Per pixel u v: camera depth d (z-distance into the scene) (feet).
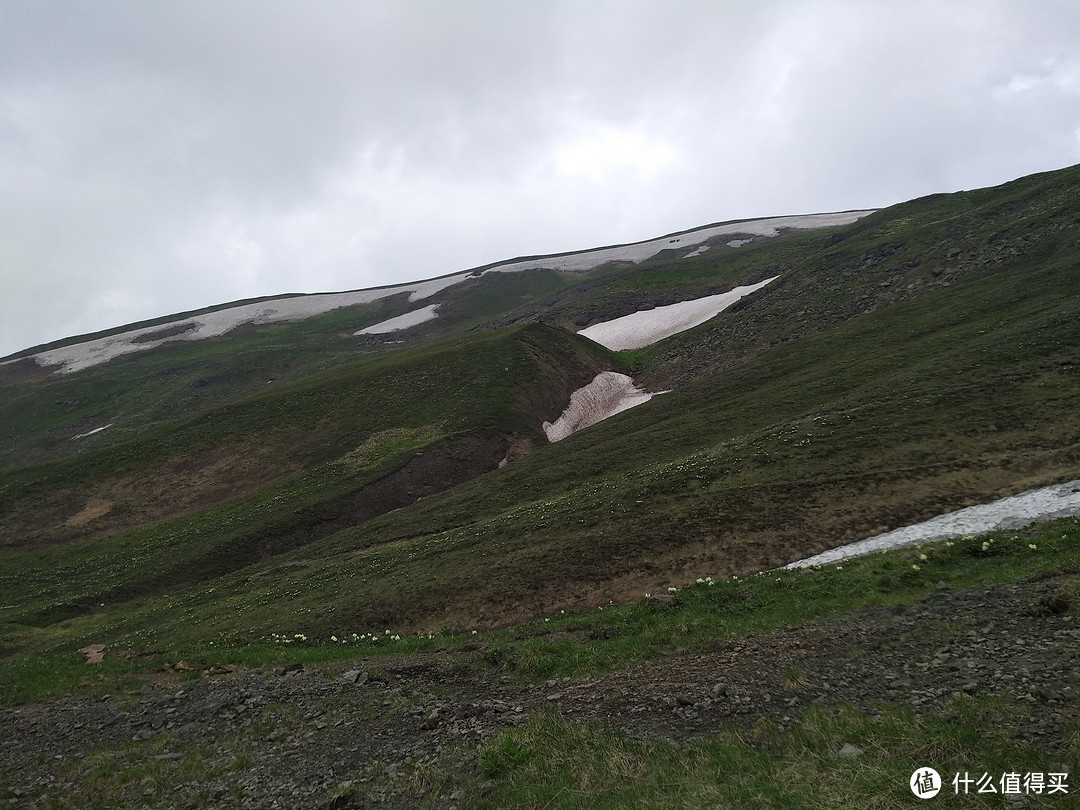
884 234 352.28
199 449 254.27
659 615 65.26
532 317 473.67
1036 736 28.60
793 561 82.43
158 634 110.52
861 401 136.77
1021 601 46.39
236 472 236.84
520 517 125.90
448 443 224.94
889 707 34.63
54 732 57.67
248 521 190.08
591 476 152.66
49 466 255.50
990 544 64.28
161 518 214.48
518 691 50.24
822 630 49.85
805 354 204.03
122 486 234.99
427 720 45.93
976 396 119.65
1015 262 208.13
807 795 27.20
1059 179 264.72
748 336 277.03
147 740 53.42
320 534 182.39
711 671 45.24
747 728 35.53
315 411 273.95
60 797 44.21
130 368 536.42
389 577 109.29
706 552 89.20
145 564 172.45
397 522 156.56
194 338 642.63
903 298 232.73
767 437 128.88
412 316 650.84
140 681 71.77
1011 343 138.92
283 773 42.04
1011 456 95.45
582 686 47.88
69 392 483.92
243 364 495.82
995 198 347.56
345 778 39.52
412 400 269.64
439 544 122.31
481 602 89.97
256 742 48.70
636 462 152.97
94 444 387.96
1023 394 115.03
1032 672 35.12
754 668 44.21
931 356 156.25
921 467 98.99
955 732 29.91
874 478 98.99
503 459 225.97
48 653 115.85
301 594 113.60
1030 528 67.82
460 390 270.05
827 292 278.46
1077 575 48.49
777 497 100.12
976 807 24.47
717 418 167.94
